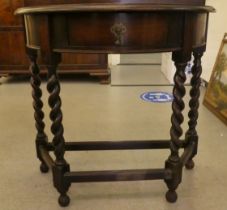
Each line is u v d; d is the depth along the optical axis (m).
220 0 2.28
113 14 0.84
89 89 2.65
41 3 2.18
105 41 0.87
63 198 1.08
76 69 2.80
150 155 1.44
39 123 1.27
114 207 1.08
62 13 0.86
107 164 1.37
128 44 0.87
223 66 2.05
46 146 1.30
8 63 2.79
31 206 1.09
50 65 0.93
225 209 1.06
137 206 1.08
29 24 0.96
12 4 2.61
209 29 2.46
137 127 1.78
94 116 1.98
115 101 2.30
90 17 0.85
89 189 1.18
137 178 1.07
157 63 3.84
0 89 2.69
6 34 2.71
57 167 1.05
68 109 2.12
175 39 0.90
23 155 1.46
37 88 1.21
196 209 1.06
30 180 1.25
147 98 2.37
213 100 2.05
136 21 0.85
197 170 1.31
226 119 1.80
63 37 0.89
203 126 1.78
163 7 0.82
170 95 2.45
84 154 1.46
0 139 1.64
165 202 1.10
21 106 2.21
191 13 0.88
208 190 1.17
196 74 1.20
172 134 1.02
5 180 1.25
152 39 0.87
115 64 3.80
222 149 1.49
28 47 1.03
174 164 1.05
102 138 1.63
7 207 1.09
